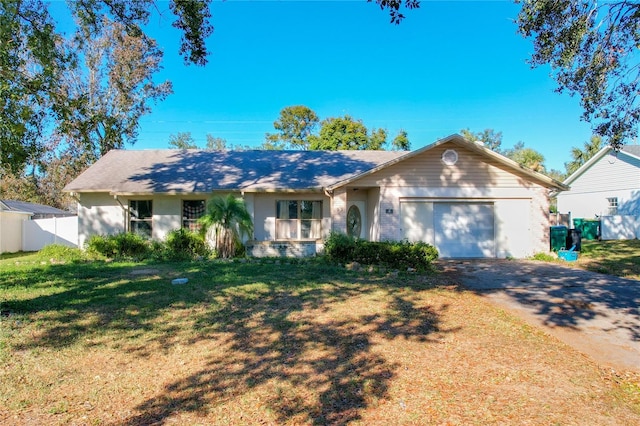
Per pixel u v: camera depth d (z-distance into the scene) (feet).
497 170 47.67
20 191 101.40
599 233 73.15
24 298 24.80
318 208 54.60
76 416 11.87
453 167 47.55
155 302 24.04
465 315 22.36
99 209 52.44
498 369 15.40
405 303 24.61
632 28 23.41
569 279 33.19
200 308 22.90
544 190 47.91
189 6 28.55
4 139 28.94
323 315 21.86
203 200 53.21
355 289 28.25
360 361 15.90
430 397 13.14
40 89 32.09
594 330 20.16
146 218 53.11
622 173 75.41
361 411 12.25
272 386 13.76
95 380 14.14
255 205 53.78
